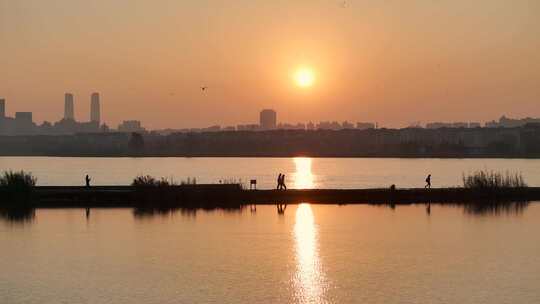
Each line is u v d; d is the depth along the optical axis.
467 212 75.69
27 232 61.16
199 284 43.16
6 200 79.19
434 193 85.50
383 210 77.44
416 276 45.41
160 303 39.22
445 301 39.66
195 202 82.31
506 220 69.50
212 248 54.06
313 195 84.75
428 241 57.62
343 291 41.78
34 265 48.28
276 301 39.72
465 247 55.00
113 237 58.66
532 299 40.03
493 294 41.03
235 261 49.56
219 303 39.22
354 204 83.00
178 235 59.81
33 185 81.88
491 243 56.72
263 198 84.00
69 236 59.25
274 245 55.59
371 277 45.16
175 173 188.00
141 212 74.31
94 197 81.00
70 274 45.66
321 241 57.31
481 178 90.50
